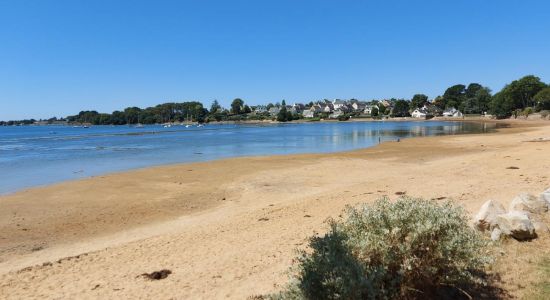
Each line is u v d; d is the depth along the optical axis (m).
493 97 150.75
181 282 7.58
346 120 185.00
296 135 74.19
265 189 18.70
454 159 26.97
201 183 20.92
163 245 10.16
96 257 9.55
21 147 53.28
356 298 4.58
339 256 4.94
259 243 9.55
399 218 5.39
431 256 5.29
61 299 7.21
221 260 8.61
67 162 33.47
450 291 5.74
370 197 13.90
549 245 7.18
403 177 18.48
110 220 14.23
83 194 18.77
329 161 28.73
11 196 18.77
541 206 9.09
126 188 20.00
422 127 94.19
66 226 13.59
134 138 72.81
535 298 5.46
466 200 11.77
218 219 13.23
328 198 14.48
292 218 11.83
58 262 9.33
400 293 5.16
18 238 12.30
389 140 52.41
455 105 173.38
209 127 146.88
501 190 12.90
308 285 4.79
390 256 5.19
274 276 7.39
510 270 6.33
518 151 26.42
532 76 123.62
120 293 7.29
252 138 66.75
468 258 5.30
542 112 104.31
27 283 8.06
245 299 6.56
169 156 37.03
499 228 7.66
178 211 15.28
